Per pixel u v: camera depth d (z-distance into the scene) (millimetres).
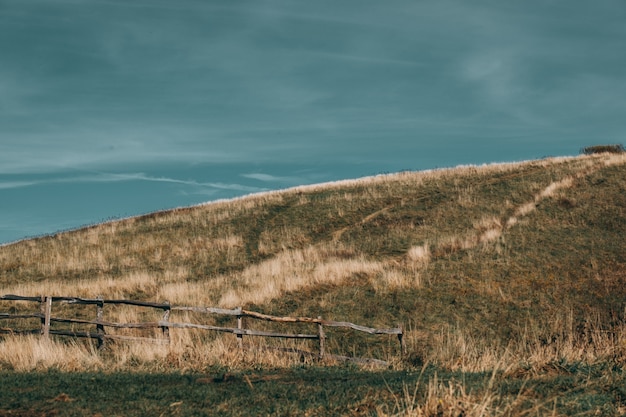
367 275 21469
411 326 16859
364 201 37469
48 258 30500
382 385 7527
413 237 28734
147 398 7059
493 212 31156
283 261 26281
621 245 22812
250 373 9680
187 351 11664
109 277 26141
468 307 17969
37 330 13914
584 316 16875
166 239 33094
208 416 6285
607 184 31500
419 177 43219
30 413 6262
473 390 6520
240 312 14047
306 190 44312
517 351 13805
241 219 36625
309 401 6758
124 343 13562
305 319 13734
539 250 22891
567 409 5906
